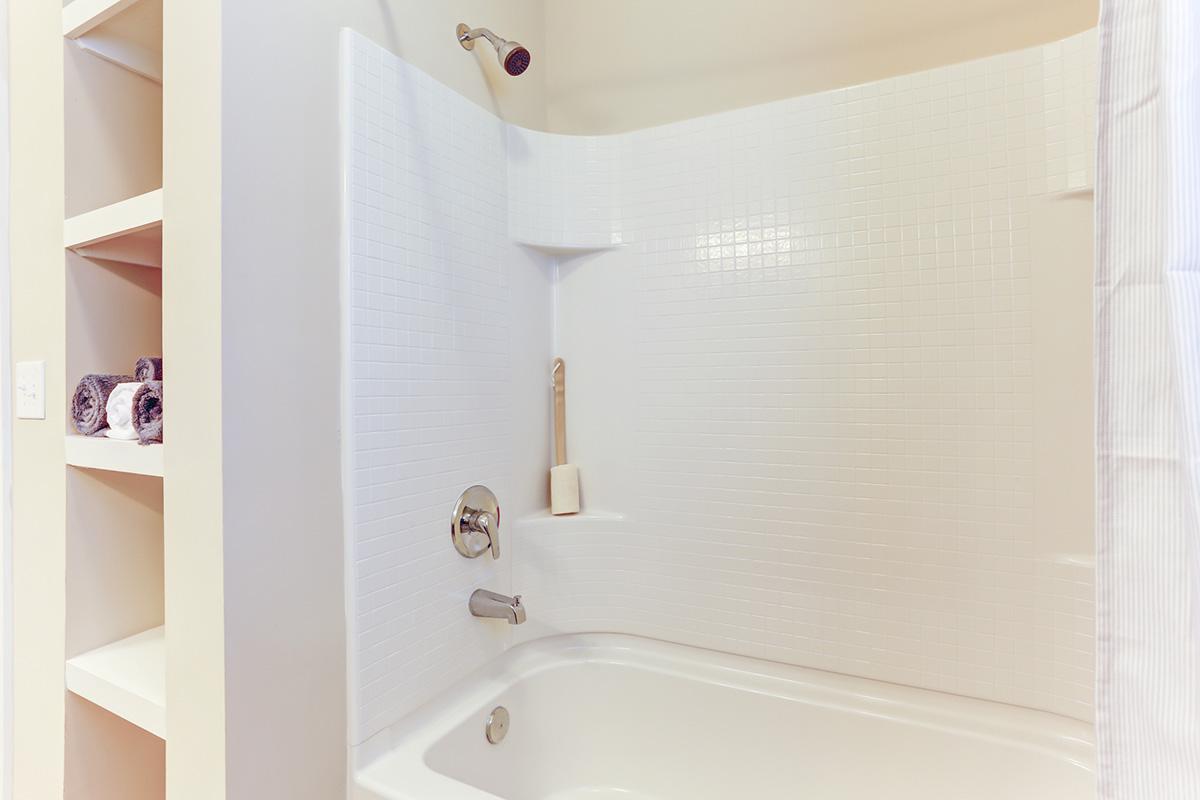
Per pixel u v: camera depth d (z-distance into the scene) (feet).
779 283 4.76
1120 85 1.93
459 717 4.22
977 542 4.18
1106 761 1.87
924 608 4.33
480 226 4.71
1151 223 1.84
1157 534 1.80
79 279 4.06
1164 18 1.78
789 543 4.74
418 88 4.14
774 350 4.78
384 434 3.78
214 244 2.94
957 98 4.22
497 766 4.50
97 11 3.76
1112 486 1.90
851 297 4.53
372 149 3.74
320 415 3.41
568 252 5.49
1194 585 1.67
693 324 5.08
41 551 4.12
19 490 4.26
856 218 4.51
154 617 4.43
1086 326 3.87
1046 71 3.96
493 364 4.83
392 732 3.83
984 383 4.15
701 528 5.05
